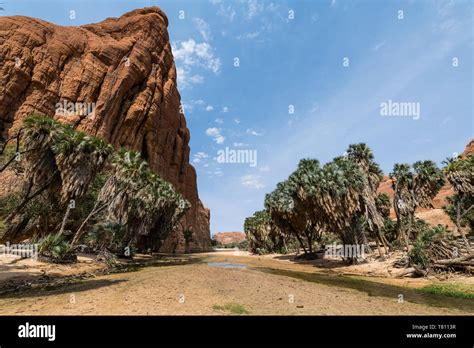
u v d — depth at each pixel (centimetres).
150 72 7219
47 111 5034
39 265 2056
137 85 6769
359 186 3206
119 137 6075
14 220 3041
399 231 3872
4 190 3512
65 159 2505
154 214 4681
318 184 3278
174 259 4434
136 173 3259
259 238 7294
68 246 2442
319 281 1988
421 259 2294
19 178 3625
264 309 987
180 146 8944
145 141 6844
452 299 1410
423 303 1290
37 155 2455
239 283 1557
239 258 5216
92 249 3288
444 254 2280
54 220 3297
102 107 5706
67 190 2547
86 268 2298
